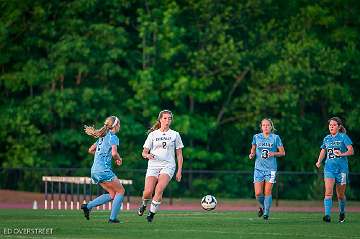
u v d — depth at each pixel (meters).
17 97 157.38
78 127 152.88
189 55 152.38
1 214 80.31
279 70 149.00
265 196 75.38
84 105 149.75
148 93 148.62
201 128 152.38
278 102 149.75
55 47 149.00
